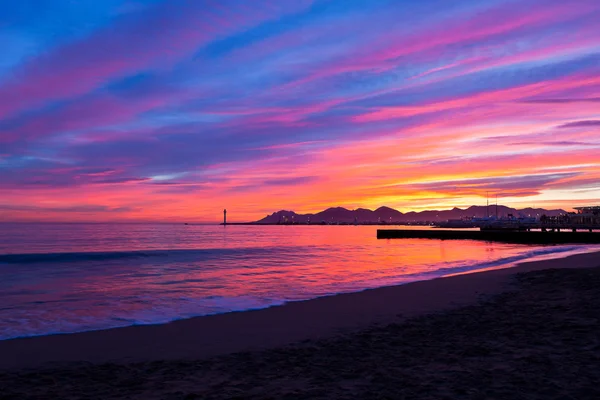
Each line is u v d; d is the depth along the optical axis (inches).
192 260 1450.5
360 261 1416.1
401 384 232.8
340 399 213.5
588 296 522.6
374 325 434.9
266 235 5866.1
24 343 383.2
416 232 3969.0
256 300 627.8
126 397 229.8
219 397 224.1
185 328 440.8
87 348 364.2
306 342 367.9
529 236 3088.1
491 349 302.2
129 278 945.5
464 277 834.8
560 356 272.8
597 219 4815.5
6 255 1451.8
